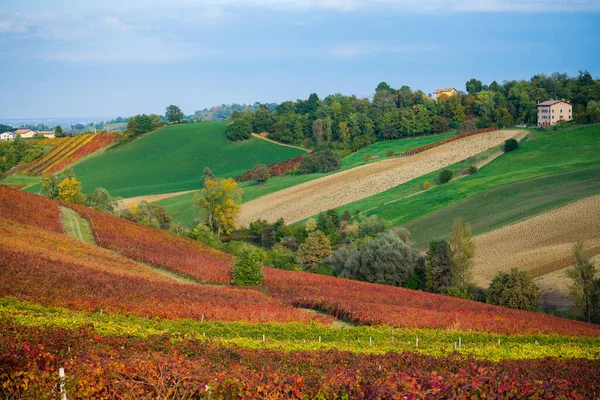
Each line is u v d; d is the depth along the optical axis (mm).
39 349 17062
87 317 32250
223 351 23469
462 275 67875
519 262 71875
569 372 24359
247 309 41219
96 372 15008
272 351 24922
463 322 43094
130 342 23094
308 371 20906
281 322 38812
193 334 27484
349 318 44719
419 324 41531
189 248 73562
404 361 24484
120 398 14641
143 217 103688
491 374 16250
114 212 112438
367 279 75500
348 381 15797
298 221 113312
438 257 69500
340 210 115438
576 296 56656
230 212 107375
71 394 14508
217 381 15188
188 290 46062
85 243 62125
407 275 75250
